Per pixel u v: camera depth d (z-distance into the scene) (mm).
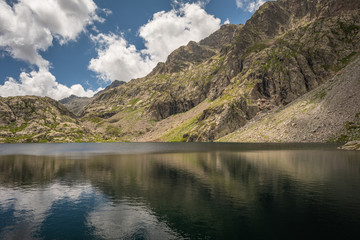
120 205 34156
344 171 55750
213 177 52375
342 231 23875
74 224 27922
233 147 148625
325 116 160125
